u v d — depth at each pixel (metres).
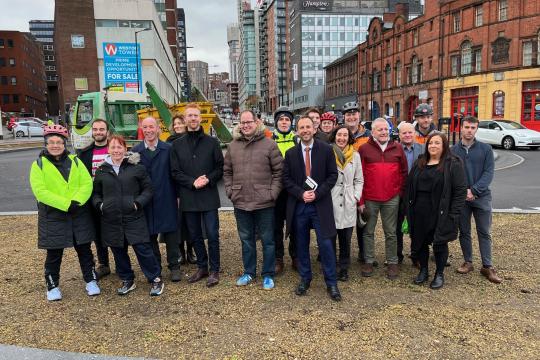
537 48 32.72
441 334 3.83
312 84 109.19
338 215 4.91
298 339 3.78
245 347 3.66
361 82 62.97
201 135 5.06
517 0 33.59
